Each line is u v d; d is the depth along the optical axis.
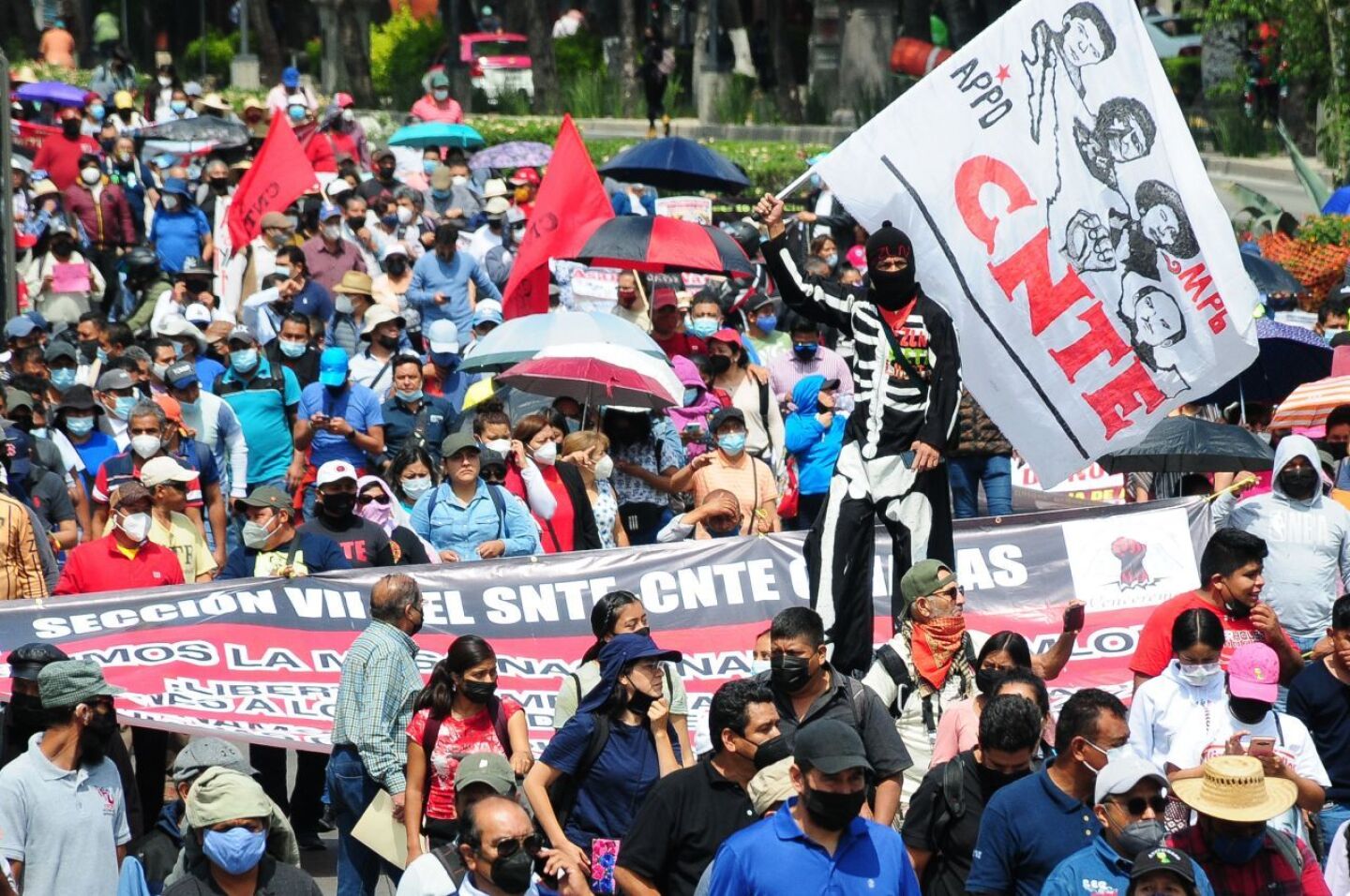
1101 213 24.66
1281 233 55.94
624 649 20.03
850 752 15.68
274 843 18.53
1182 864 15.61
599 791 19.98
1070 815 17.58
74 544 31.28
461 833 17.22
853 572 21.86
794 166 73.75
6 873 19.64
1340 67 70.94
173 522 29.25
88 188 58.00
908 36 101.44
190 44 121.62
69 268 51.62
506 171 67.81
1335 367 35.00
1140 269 24.73
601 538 31.11
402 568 27.22
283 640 26.34
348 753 22.34
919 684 20.98
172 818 18.89
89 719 20.14
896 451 21.73
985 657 20.75
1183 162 24.81
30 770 19.97
